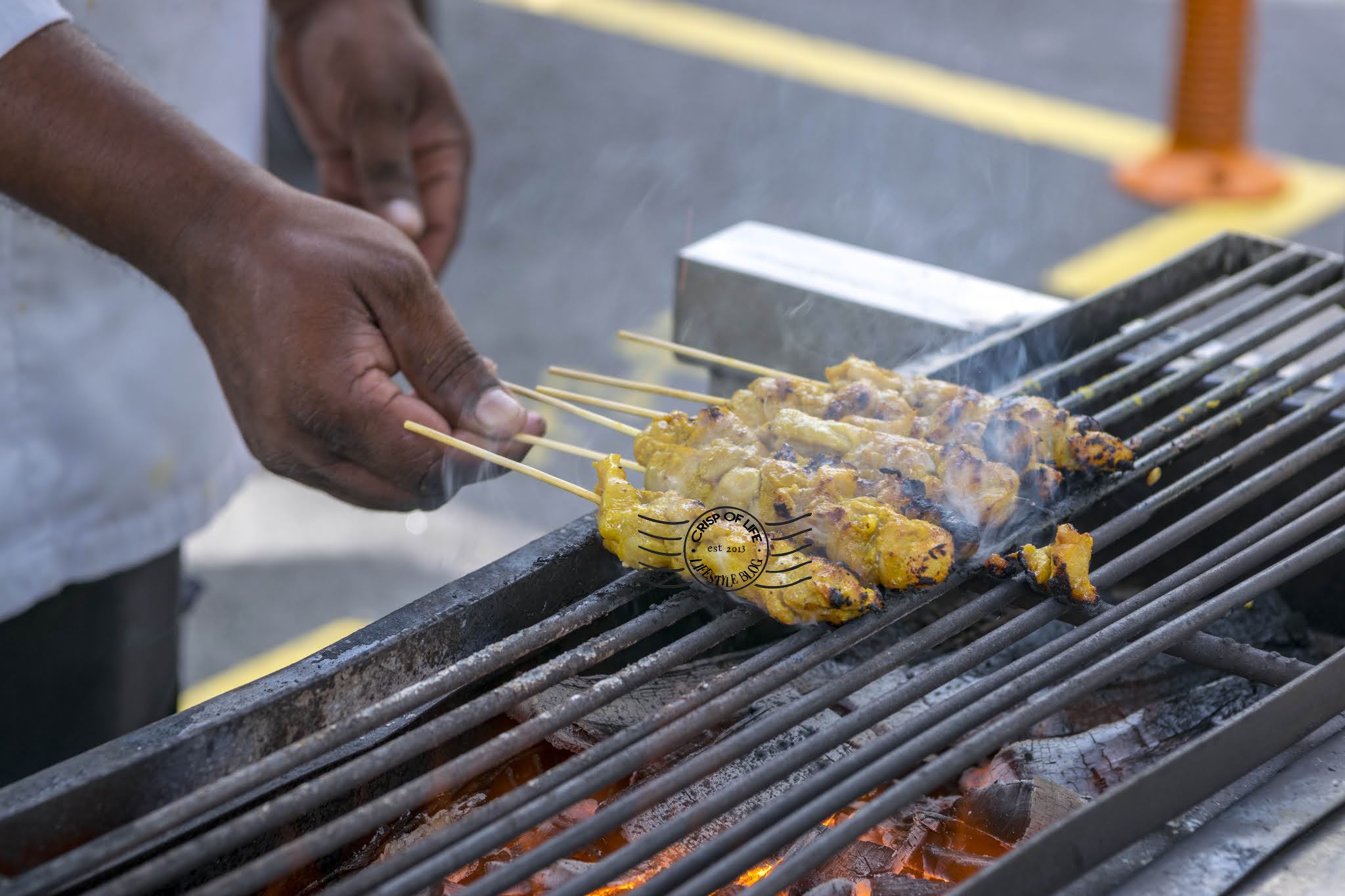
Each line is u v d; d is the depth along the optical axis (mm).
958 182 7016
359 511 4621
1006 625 1631
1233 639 2135
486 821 1341
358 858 1656
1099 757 1898
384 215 2459
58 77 1717
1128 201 6730
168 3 2541
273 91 5633
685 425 1880
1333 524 2176
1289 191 6770
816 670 2123
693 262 2666
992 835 1781
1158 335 2455
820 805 1329
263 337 1763
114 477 2648
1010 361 2244
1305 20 8938
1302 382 2119
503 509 4543
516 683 1479
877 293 2547
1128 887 1316
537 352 5508
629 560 1702
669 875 1293
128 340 2609
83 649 2760
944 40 8727
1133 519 1807
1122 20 8969
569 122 7746
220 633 4066
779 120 7758
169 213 1749
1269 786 1450
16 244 2410
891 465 1797
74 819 1331
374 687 1550
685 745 1900
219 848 1250
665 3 9375
